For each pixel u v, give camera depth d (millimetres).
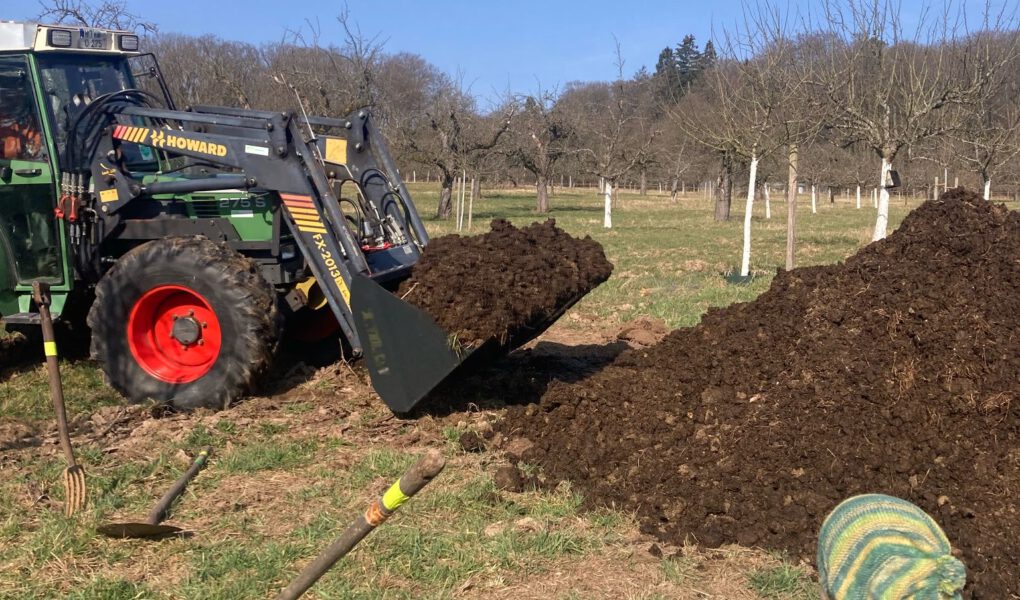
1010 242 5895
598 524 4785
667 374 6266
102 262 7426
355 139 7535
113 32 7707
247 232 7297
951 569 2010
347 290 6730
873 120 14266
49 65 7203
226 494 5168
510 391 7051
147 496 5133
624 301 12586
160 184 7156
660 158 43281
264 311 6770
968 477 4848
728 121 15406
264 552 4391
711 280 15031
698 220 36688
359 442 6062
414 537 4516
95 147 7207
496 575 4234
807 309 6223
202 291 6750
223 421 6367
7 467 5496
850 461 4984
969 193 6391
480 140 34562
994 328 5387
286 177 6793
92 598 3982
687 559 4430
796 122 14266
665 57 83625
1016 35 13922
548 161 41250
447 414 6605
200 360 7051
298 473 5496
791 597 4055
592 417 6016
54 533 4562
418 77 48156
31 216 7188
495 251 6422
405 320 6027
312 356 8188
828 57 14500
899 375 5387
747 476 5016
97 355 7023
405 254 7438
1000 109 18984
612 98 50594
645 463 5348
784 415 5418
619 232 29328
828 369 5586
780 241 25125
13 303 7398
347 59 25328
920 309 5664
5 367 7941
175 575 4242
